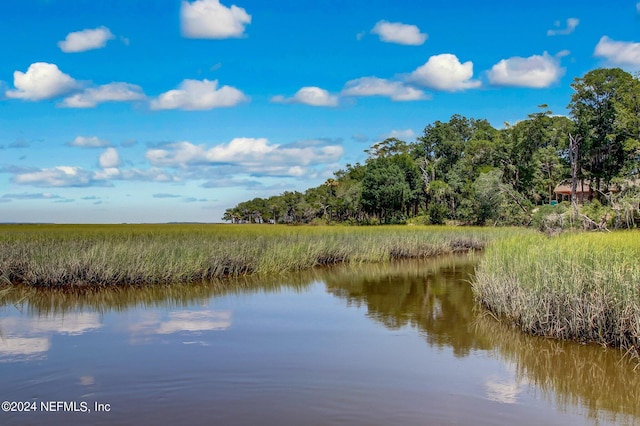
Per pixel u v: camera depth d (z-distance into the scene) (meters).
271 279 21.56
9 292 17.84
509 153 75.81
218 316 13.77
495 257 16.47
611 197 43.44
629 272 11.11
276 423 6.89
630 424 7.03
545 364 9.58
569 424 6.99
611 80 57.81
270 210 137.00
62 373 8.89
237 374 8.84
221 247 24.00
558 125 70.75
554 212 47.84
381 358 9.88
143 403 7.56
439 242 36.09
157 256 20.91
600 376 8.92
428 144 90.81
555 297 11.37
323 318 13.54
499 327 12.45
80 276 19.16
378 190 79.88
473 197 70.62
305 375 8.82
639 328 9.84
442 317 13.68
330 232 39.97
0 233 35.19
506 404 7.68
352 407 7.45
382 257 30.23
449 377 8.83
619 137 57.69
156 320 13.22
